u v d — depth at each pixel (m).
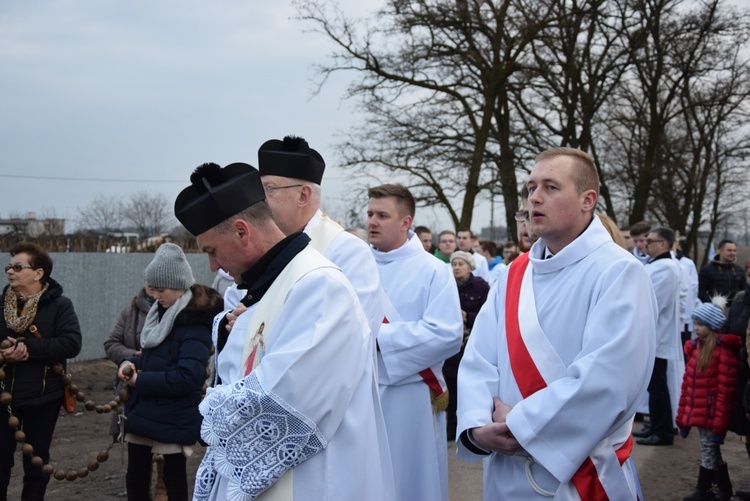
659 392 6.41
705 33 18.61
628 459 2.60
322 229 3.36
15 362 4.18
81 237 11.54
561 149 2.61
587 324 2.41
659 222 24.41
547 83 18.95
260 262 2.18
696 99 21.64
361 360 2.12
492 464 2.61
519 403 2.43
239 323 2.22
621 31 18.42
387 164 18.38
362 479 2.09
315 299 2.04
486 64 18.12
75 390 4.32
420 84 18.11
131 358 4.16
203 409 2.05
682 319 8.00
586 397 2.29
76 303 11.02
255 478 1.96
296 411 1.94
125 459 6.07
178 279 3.87
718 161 23.69
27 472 4.18
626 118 21.16
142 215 31.33
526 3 17.42
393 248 4.18
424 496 3.76
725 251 9.56
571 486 2.36
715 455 4.74
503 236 35.50
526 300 2.60
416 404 3.80
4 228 16.72
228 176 2.18
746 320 4.79
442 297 3.93
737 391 4.61
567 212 2.54
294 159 3.15
